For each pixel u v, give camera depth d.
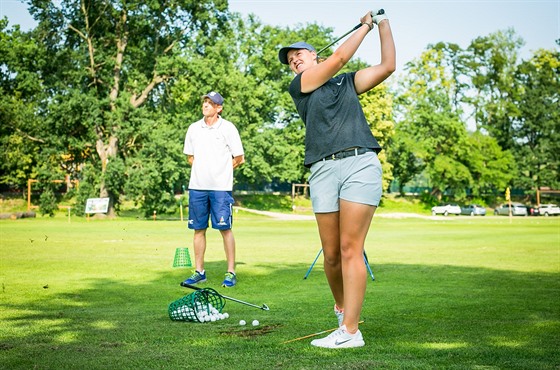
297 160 66.94
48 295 7.36
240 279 9.27
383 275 9.77
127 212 54.31
